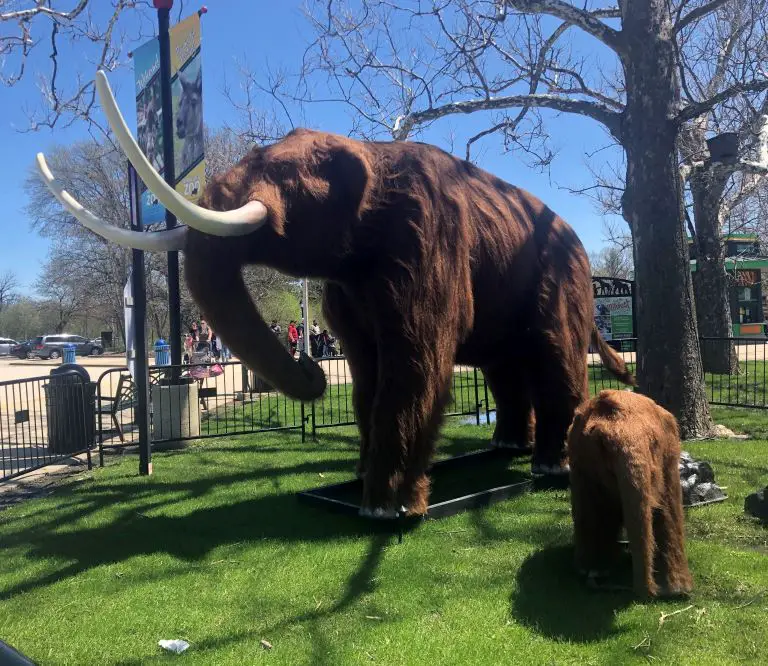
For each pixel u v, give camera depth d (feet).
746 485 17.33
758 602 10.64
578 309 18.99
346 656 9.36
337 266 14.82
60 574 13.04
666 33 23.40
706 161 28.25
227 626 10.53
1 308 289.33
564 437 18.25
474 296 17.01
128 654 9.77
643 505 10.25
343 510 16.22
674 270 23.56
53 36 32.04
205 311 13.25
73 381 26.04
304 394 14.23
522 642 9.64
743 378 42.65
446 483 18.94
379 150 15.74
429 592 11.48
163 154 25.07
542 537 13.96
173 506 17.81
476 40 30.76
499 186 18.78
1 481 21.15
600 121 25.82
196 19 23.48
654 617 10.21
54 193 12.07
